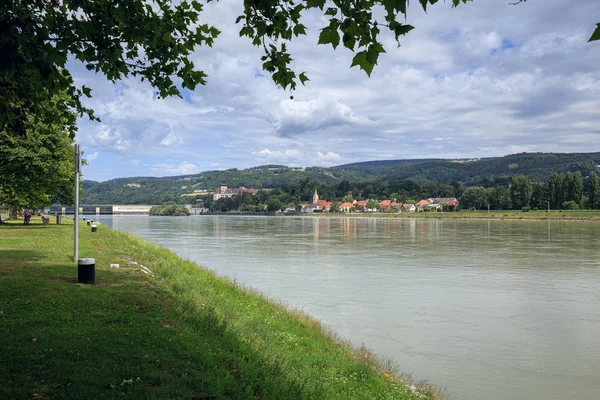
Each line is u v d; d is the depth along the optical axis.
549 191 148.75
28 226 45.31
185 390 6.32
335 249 46.50
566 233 72.69
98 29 7.18
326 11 4.77
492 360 14.07
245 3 5.75
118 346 7.77
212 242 55.12
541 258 38.66
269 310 16.67
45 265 16.53
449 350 14.88
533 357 14.30
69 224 55.00
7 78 7.43
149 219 157.75
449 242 55.84
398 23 4.37
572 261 36.75
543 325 17.75
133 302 11.10
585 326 17.70
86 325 8.89
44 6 7.14
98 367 6.88
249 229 88.19
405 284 26.03
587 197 144.38
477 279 27.92
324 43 4.74
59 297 11.03
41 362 6.91
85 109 9.22
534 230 82.00
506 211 152.88
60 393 5.96
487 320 18.45
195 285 16.66
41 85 7.59
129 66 8.29
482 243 54.16
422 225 107.31
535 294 23.38
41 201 45.66
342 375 10.64
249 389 6.77
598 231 77.75
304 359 10.98
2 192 38.03
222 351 8.33
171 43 8.16
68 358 7.12
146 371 6.84
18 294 11.16
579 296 23.05
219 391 6.44
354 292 23.62
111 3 7.18
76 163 17.84
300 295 22.77
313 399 7.74
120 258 20.45
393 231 81.38
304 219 163.12
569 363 13.89
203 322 9.97
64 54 6.86
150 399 5.96
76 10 6.93
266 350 9.73
